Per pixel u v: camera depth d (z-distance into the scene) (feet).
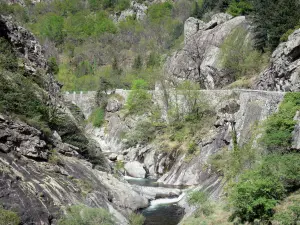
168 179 144.15
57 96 134.62
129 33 450.71
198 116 167.32
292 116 95.45
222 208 84.64
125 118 215.92
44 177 80.12
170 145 161.89
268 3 181.88
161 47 383.04
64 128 114.01
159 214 99.60
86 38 453.58
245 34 215.31
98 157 126.62
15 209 64.49
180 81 224.33
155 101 203.31
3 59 103.86
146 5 536.01
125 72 324.80
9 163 74.79
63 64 366.84
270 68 156.04
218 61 216.13
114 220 78.43
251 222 68.64
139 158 173.99
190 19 282.97
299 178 73.36
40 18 506.07
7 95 89.92
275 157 81.87
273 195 69.72
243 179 78.54
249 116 124.57
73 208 73.10
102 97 250.98
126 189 107.76
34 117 95.55
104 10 552.00
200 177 129.29
